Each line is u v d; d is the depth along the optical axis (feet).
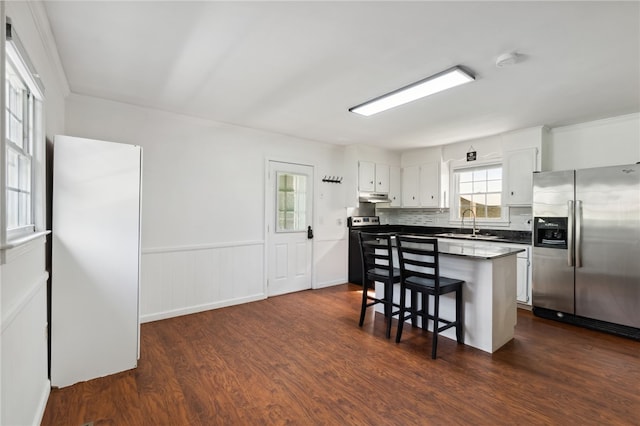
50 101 7.45
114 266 7.69
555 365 8.23
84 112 9.97
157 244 11.38
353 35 6.48
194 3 5.49
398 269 10.91
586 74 8.19
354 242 17.46
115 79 8.68
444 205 17.12
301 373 7.81
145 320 11.12
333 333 10.32
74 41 6.75
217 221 12.81
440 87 8.95
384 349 9.16
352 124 12.97
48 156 7.38
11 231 5.25
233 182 13.24
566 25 6.07
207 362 8.32
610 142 12.05
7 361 4.42
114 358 7.72
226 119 12.34
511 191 13.97
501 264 9.39
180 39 6.68
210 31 6.38
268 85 9.02
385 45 6.86
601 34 6.35
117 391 6.98
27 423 5.37
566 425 5.92
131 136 10.81
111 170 7.66
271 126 13.30
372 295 14.78
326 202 16.70
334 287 16.52
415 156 18.26
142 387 7.15
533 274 12.32
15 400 4.77
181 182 11.90
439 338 10.03
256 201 13.98
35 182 6.47
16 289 4.80
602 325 10.64
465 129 13.69
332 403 6.62
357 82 8.79
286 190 15.15
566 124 12.85
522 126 13.17
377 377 7.63
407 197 18.65
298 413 6.30
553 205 11.78
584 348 9.29
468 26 6.15
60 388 7.07
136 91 9.55
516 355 8.82
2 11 3.89
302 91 9.45
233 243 13.23
